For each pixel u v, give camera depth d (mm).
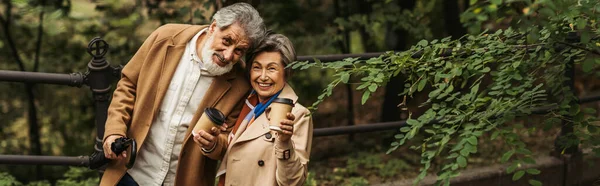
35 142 6855
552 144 5988
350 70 3266
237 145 3273
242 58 3545
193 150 3410
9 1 6449
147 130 3389
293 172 3100
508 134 3158
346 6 6918
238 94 3432
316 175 5781
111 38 6676
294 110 3264
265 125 3258
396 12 6105
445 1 6973
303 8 6930
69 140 7234
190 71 3393
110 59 6508
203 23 5773
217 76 3398
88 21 6547
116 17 6547
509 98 3396
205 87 3400
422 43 3309
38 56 6656
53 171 6746
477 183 5180
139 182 3488
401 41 6734
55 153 7160
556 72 3496
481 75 3535
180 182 3441
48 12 6004
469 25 2646
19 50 6855
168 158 3412
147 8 6352
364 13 6754
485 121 3225
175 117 3385
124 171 3479
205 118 3164
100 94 3977
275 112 3057
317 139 7059
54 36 6738
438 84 3314
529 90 3594
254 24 3232
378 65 3332
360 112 8195
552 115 3492
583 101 5297
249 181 3236
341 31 6492
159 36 3455
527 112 3336
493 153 5914
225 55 3223
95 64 3957
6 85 6902
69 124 7285
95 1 6586
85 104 7266
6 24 6516
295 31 6863
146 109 3402
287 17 6867
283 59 3258
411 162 5934
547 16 2709
